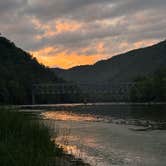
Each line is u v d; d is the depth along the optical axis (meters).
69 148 41.97
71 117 113.50
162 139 54.28
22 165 20.00
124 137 57.47
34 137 29.55
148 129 71.25
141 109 163.88
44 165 20.69
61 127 72.38
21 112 34.94
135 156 38.88
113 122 91.50
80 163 30.88
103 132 65.75
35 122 33.03
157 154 40.16
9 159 20.28
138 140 53.25
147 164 34.62
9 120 30.36
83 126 78.94
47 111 154.75
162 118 102.00
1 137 26.03
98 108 190.25
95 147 45.34
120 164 34.47
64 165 24.88
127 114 126.31
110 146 46.78
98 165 32.84
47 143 29.88
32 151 22.58
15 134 28.41
